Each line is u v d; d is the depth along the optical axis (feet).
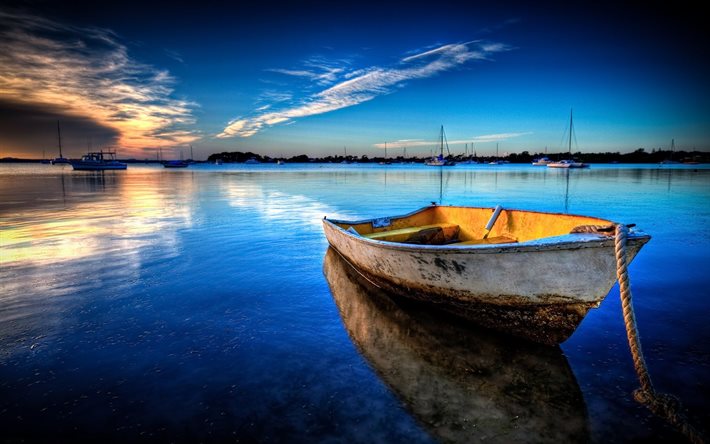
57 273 22.24
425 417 10.24
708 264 22.54
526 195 69.56
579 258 11.85
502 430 9.72
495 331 15.05
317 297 19.08
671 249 25.98
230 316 16.67
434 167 309.22
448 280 14.76
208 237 32.30
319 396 11.13
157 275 22.06
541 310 13.21
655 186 83.30
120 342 14.20
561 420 10.04
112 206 51.83
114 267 23.50
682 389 11.12
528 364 12.80
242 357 13.28
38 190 78.33
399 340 14.65
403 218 27.37
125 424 9.88
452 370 12.53
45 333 14.84
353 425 9.91
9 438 9.35
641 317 15.76
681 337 14.11
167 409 10.48
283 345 14.16
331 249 28.53
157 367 12.57
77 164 227.20
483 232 23.93
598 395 11.02
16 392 11.15
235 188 85.97
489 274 13.47
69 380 11.78
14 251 27.07
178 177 141.28
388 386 11.65
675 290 18.57
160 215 43.93
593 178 119.85
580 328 15.07
